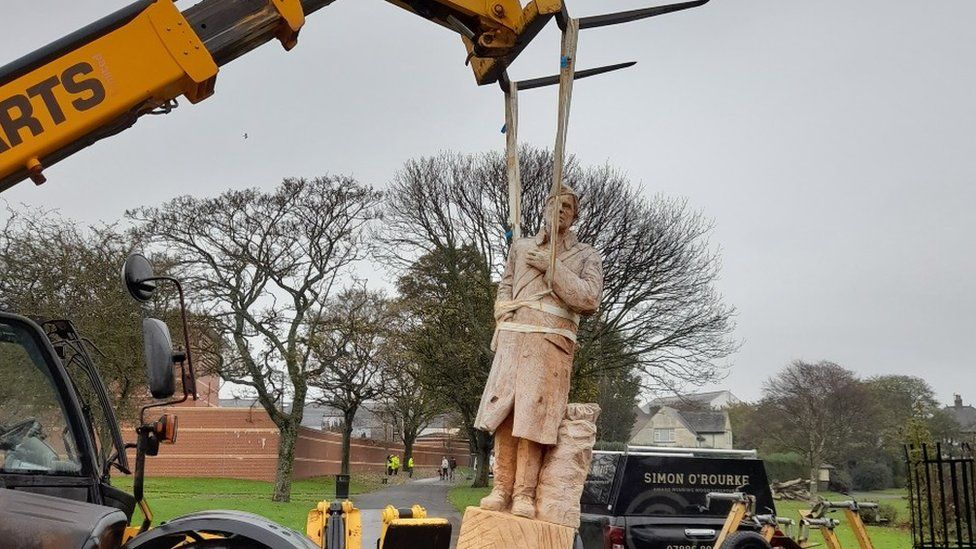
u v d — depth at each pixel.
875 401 54.53
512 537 4.97
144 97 4.93
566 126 5.26
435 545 6.46
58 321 5.47
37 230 17.70
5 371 4.84
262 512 19.67
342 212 26.27
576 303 5.20
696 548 11.78
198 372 26.70
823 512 12.12
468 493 32.94
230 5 5.32
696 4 5.46
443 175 28.50
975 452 14.98
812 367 54.84
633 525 11.73
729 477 12.29
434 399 38.59
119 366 17.72
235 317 25.70
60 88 4.79
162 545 4.41
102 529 4.25
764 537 11.45
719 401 105.94
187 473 41.59
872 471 50.75
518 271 5.43
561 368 5.21
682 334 27.42
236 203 25.03
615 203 27.28
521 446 5.16
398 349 32.53
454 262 28.83
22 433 4.81
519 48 5.95
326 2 5.79
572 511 5.05
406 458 58.75
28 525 4.17
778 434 56.78
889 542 18.36
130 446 5.50
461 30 5.91
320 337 27.00
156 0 5.03
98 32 4.92
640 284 27.31
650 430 91.81
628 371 31.03
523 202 27.33
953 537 16.48
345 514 6.55
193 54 5.02
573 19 5.41
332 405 36.56
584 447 5.18
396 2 5.98
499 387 5.22
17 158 4.67
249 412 41.97
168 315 20.67
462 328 29.86
